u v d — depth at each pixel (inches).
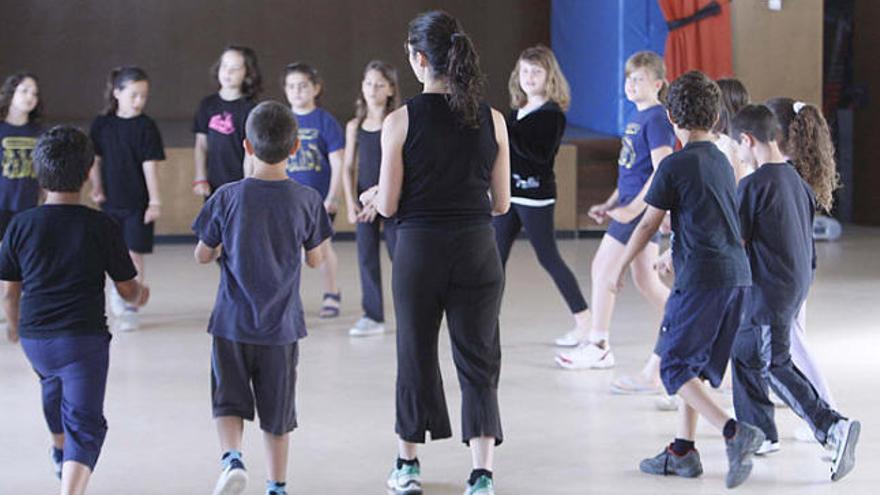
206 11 677.9
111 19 671.8
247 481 199.8
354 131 327.9
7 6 663.1
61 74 669.9
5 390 272.4
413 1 687.1
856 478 212.8
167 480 212.8
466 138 189.8
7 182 324.2
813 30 482.9
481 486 193.6
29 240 183.0
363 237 325.4
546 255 300.8
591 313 321.7
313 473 216.4
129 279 188.4
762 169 215.9
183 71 679.1
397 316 195.6
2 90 324.8
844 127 555.2
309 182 332.5
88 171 187.3
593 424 245.1
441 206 190.2
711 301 205.0
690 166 206.5
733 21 482.0
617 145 562.9
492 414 195.0
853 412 250.4
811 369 222.8
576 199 505.4
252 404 194.5
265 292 190.9
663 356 208.4
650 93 273.4
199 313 359.3
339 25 685.3
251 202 191.0
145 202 337.7
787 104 231.6
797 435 234.7
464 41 189.0
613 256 283.7
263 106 193.2
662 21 555.2
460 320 193.2
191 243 498.3
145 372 288.5
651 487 208.4
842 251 466.3
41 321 182.4
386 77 314.3
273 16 682.2
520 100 297.6
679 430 214.2
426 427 198.7
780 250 213.9
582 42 623.8
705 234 205.3
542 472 216.1
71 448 181.8
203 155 344.8
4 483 211.9
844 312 351.6
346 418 249.9
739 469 202.4
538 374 284.8
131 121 334.0
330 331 334.0
